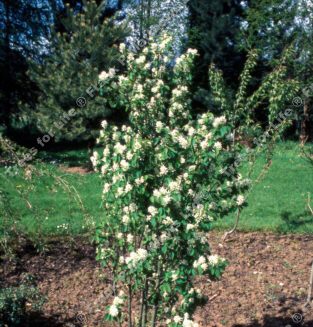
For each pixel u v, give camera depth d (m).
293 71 13.36
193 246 3.06
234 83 16.86
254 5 16.48
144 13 15.98
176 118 3.67
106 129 3.55
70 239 5.93
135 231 3.32
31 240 6.04
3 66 14.95
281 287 5.16
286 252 6.12
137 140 3.07
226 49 16.52
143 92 3.63
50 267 5.51
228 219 7.16
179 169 3.18
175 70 3.86
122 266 3.34
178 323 3.20
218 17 16.58
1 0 15.29
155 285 3.44
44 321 4.41
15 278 5.23
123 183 3.09
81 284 5.16
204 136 3.08
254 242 6.41
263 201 8.20
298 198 8.45
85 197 8.21
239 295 4.96
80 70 11.01
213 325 4.38
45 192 8.33
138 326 3.64
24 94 15.30
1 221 6.31
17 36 15.78
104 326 4.36
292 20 15.14
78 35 11.04
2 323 4.08
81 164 11.33
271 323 4.41
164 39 3.92
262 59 16.25
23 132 15.05
